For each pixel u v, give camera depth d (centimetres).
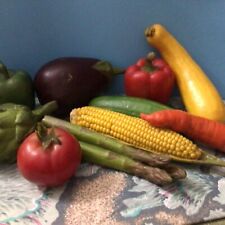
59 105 83
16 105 74
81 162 72
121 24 87
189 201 63
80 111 77
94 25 86
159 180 65
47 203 62
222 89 93
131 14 86
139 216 60
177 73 87
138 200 63
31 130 70
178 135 71
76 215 60
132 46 89
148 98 86
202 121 74
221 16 87
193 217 60
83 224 58
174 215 60
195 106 82
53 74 81
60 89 81
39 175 62
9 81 79
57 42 87
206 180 68
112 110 81
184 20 87
